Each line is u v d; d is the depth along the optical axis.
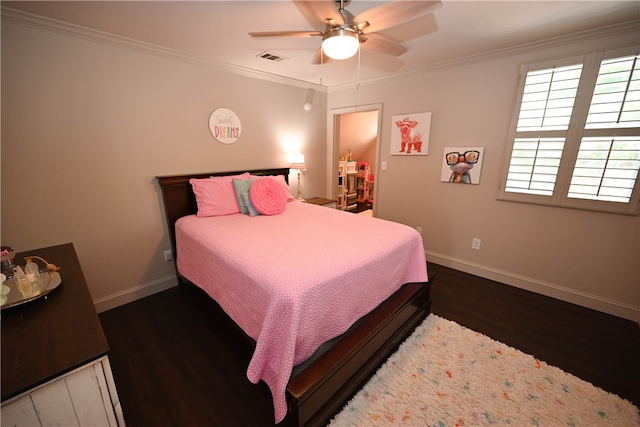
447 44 2.24
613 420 1.32
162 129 2.41
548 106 2.21
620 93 1.92
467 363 1.67
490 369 1.63
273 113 3.29
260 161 3.27
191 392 1.51
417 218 3.29
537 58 2.23
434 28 1.93
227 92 2.81
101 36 1.97
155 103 2.34
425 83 2.92
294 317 1.15
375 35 1.66
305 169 3.57
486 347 1.81
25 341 0.86
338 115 3.96
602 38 1.94
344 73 3.10
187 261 2.23
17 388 0.69
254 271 1.39
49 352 0.81
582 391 1.48
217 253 1.70
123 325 2.10
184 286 2.70
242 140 3.03
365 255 1.60
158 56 2.30
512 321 2.11
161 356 1.78
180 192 2.55
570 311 2.23
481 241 2.82
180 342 1.90
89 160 2.07
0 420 0.71
